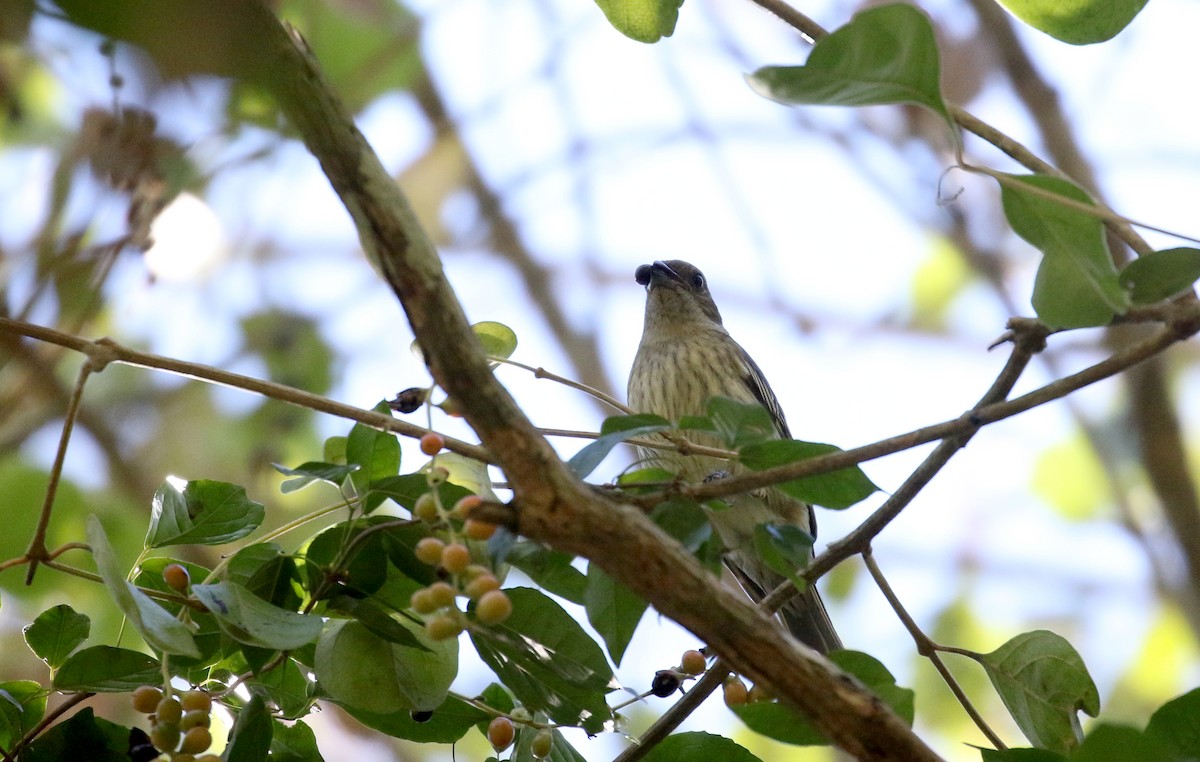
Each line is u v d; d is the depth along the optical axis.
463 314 5.05
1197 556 17.56
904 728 4.99
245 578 6.13
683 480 6.01
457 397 5.01
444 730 6.74
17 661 12.97
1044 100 16.84
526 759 6.59
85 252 9.63
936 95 5.46
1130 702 18.34
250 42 4.99
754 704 5.47
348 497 6.28
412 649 6.07
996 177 5.64
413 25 15.75
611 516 5.00
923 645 7.24
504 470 5.02
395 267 5.04
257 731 5.92
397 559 6.06
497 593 4.96
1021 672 7.00
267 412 15.69
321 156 5.09
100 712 13.07
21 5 5.73
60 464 5.72
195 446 15.59
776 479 5.79
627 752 6.78
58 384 11.49
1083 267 5.75
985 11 17.27
